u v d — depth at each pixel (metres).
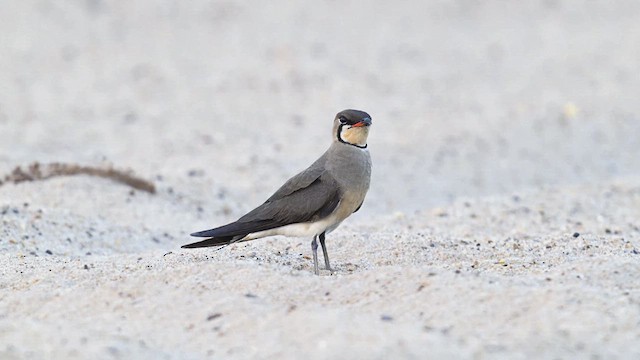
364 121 10.04
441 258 10.79
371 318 8.19
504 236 12.84
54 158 19.28
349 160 10.05
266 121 24.53
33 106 25.88
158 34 33.59
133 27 34.38
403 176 20.11
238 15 36.16
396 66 30.42
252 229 9.88
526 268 10.05
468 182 19.89
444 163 21.12
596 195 16.36
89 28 34.09
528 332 7.86
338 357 7.34
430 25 35.69
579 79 28.72
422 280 8.93
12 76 28.88
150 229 14.37
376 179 19.78
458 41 33.72
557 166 21.05
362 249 11.20
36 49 31.67
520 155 21.81
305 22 35.47
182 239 14.23
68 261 10.81
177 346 7.88
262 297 8.84
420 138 22.95
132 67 29.84
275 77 28.69
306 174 10.04
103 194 15.50
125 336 8.00
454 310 8.31
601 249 11.03
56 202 14.84
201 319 8.34
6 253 11.62
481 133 23.42
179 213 15.65
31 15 35.22
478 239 12.23
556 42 33.31
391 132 23.50
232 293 8.91
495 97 27.03
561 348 7.58
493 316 8.17
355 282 9.09
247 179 19.17
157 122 24.34
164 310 8.57
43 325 8.20
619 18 36.28
